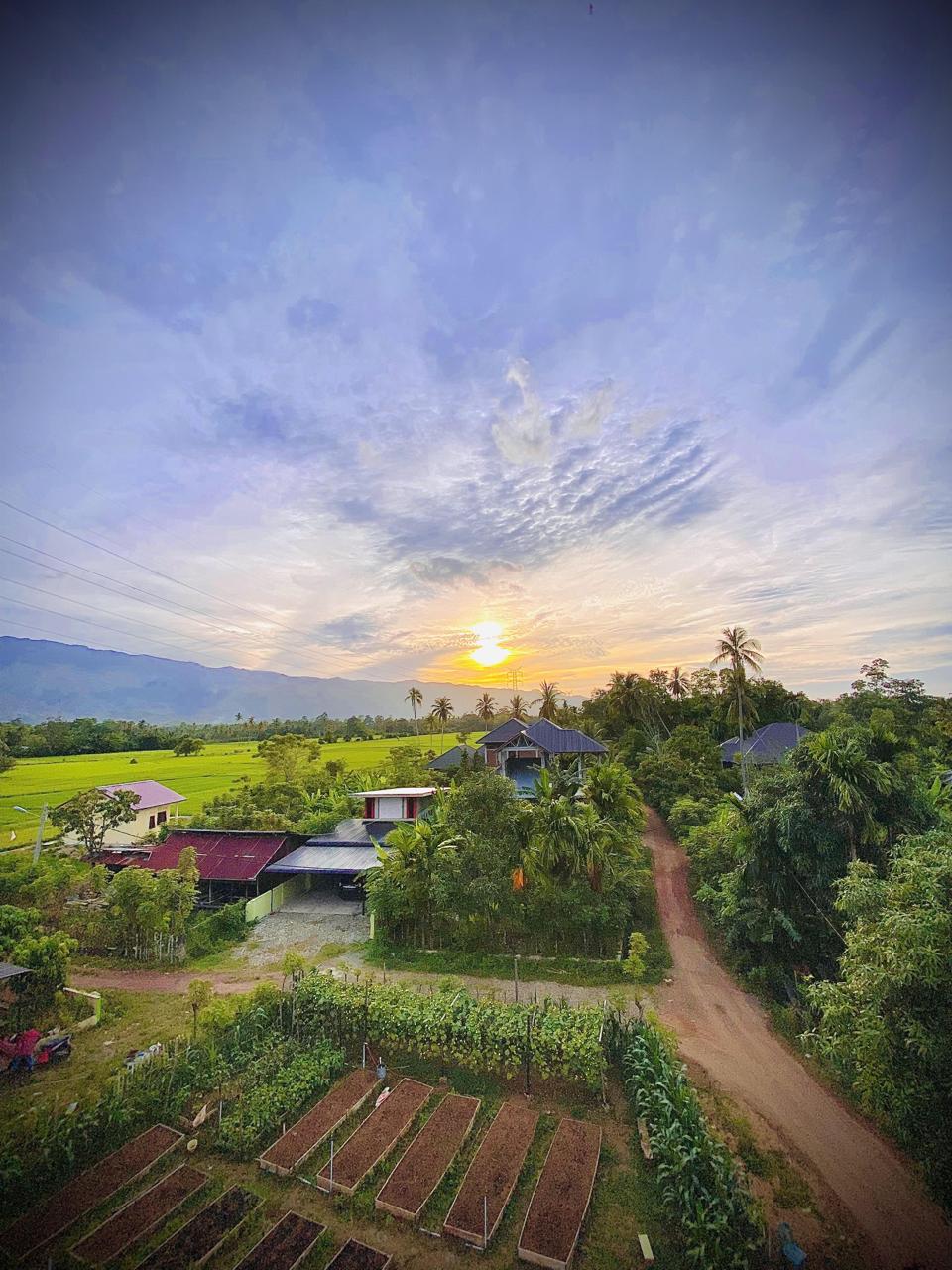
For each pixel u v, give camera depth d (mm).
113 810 38875
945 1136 12188
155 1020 20891
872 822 20281
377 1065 17766
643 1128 14703
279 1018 18828
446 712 117125
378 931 27500
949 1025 11984
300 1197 13211
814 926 21578
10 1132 14727
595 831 27078
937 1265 11680
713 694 79000
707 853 30234
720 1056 18516
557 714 87938
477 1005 18594
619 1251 11891
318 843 36188
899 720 57438
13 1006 20688
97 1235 11969
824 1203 13141
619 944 26031
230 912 29141
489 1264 11609
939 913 12352
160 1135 14734
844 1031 13727
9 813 53312
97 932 27109
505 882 25297
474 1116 15312
